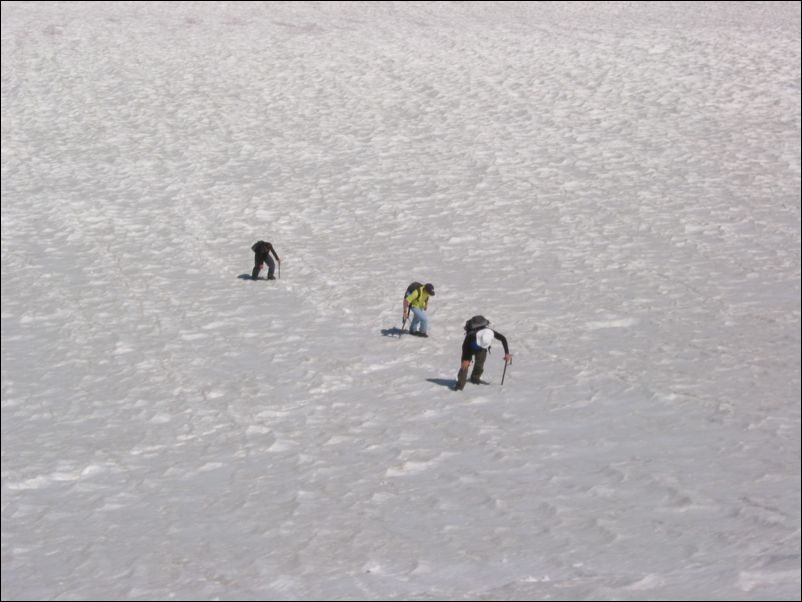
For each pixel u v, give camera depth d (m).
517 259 30.33
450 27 66.00
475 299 26.41
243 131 46.84
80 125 47.69
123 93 52.34
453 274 28.91
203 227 34.25
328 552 12.05
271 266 28.41
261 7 72.25
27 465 16.34
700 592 9.29
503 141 44.62
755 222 33.72
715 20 66.81
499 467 15.10
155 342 23.45
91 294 27.64
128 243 32.66
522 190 38.12
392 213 35.62
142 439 17.44
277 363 21.58
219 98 51.72
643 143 43.81
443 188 38.53
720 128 45.41
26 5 70.75
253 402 19.11
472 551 11.73
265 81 54.44
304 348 22.56
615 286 27.48
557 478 14.41
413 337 23.23
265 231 33.75
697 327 23.73
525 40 61.94
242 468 15.79
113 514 14.12
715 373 19.95
